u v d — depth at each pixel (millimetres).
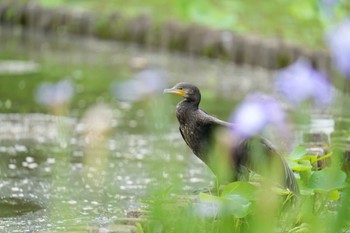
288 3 22984
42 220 9750
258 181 9695
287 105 13227
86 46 23453
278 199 8617
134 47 23062
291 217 8633
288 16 21969
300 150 9367
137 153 12953
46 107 15859
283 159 8766
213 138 9188
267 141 8891
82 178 11578
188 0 22531
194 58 21469
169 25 22359
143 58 21312
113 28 24000
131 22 23469
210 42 21219
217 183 9070
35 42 24125
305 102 7219
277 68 19453
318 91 7137
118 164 12336
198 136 9320
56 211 9977
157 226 8055
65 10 25344
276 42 19656
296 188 8633
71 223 9578
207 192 9578
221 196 8414
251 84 18078
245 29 21281
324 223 7844
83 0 26172
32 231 9359
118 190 11031
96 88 17891
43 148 13211
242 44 20406
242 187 8430
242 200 8297
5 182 11422
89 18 24734
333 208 9359
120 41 23766
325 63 17844
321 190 8797
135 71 19781
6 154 12859
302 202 8734
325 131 11875
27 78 18906
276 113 7738
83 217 9820
